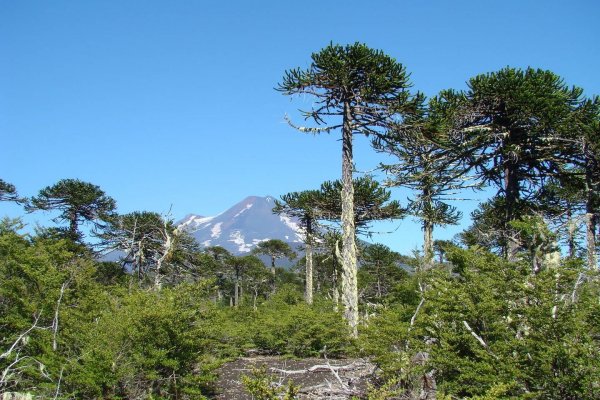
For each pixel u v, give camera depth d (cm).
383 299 1192
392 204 1948
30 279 912
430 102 1505
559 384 523
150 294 835
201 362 876
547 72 1401
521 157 1406
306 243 2427
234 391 973
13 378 718
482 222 1850
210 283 898
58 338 794
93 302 956
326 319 1477
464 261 756
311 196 2045
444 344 671
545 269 613
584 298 563
